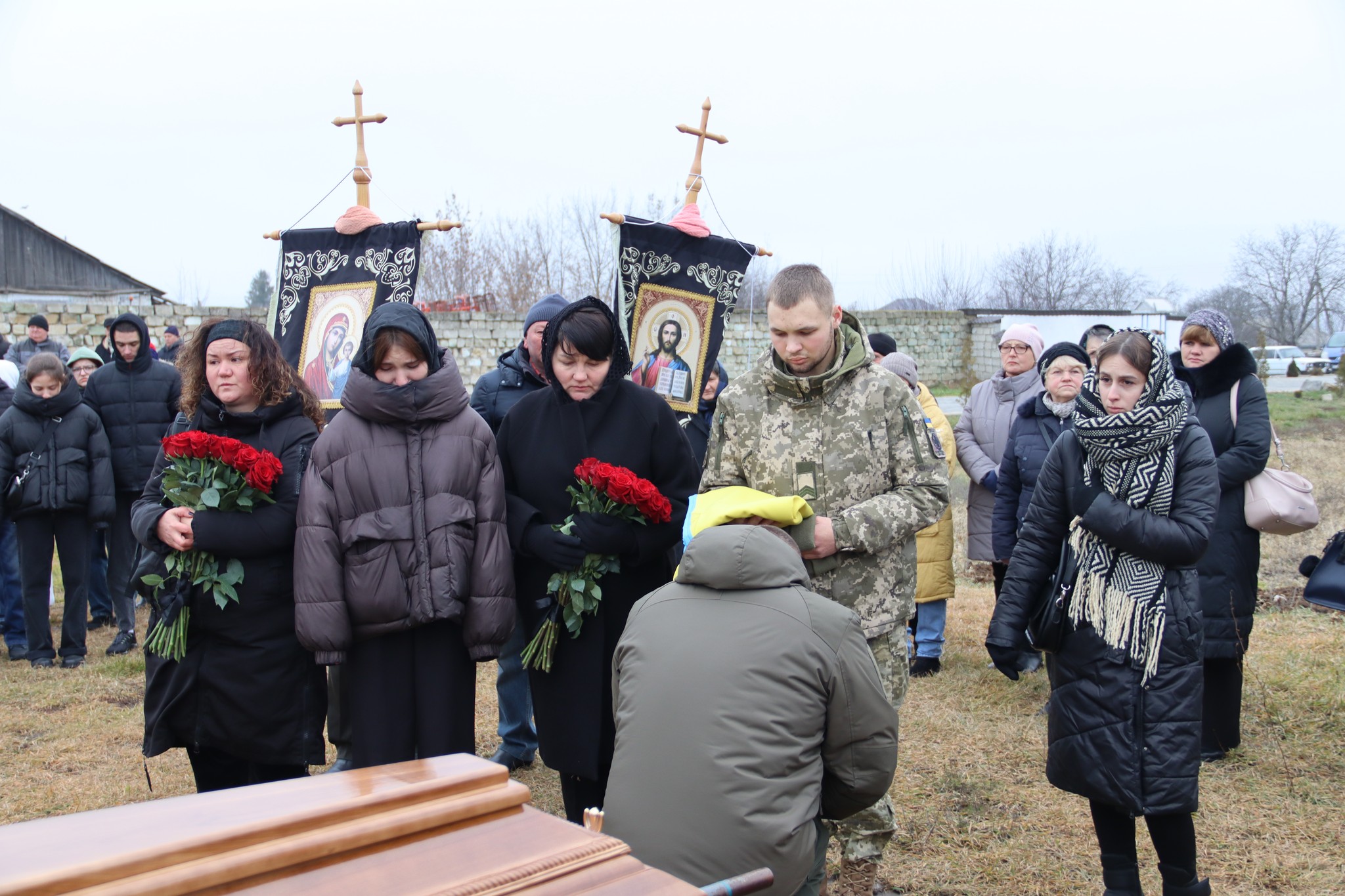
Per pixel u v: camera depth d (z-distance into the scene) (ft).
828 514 9.95
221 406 10.32
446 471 9.92
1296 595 22.27
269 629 10.00
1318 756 13.64
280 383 10.45
